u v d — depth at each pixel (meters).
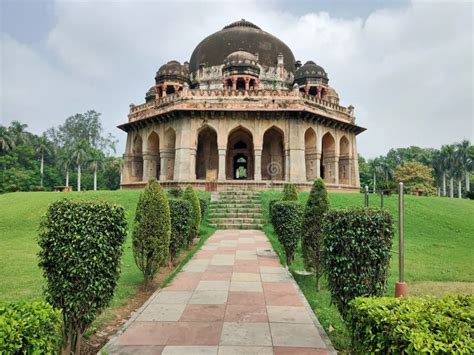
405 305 2.73
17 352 2.31
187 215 9.29
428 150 72.94
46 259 4.01
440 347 2.09
